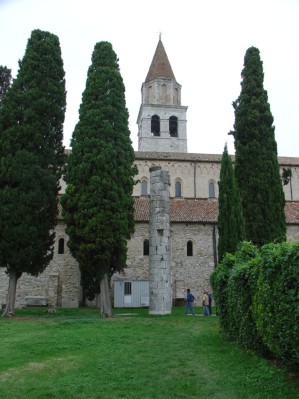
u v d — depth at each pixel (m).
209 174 46.19
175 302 34.81
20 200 25.00
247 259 14.21
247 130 31.48
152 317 23.86
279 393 7.85
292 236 36.69
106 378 9.38
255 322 11.28
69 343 14.07
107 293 24.61
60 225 35.06
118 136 26.61
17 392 8.34
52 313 26.75
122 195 25.73
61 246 34.91
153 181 27.69
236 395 7.99
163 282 26.19
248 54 33.41
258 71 32.81
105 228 24.52
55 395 8.09
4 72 37.28
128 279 35.09
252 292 11.54
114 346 13.62
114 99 27.08
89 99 27.06
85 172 25.31
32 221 25.25
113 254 25.25
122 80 28.00
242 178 30.91
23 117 26.55
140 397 7.97
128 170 26.73
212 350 12.80
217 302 16.28
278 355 9.51
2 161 25.36
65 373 9.91
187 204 39.56
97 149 25.61
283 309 8.88
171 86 60.94
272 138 31.59
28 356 11.95
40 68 27.86
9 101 26.69
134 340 14.93
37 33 28.67
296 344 8.38
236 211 27.50
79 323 20.27
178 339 15.29
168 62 62.41
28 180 25.33
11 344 13.98
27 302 33.09
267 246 10.63
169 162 45.78
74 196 25.31
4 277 33.66
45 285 34.00
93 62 28.19
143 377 9.50
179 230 36.44
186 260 35.88
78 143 26.05
